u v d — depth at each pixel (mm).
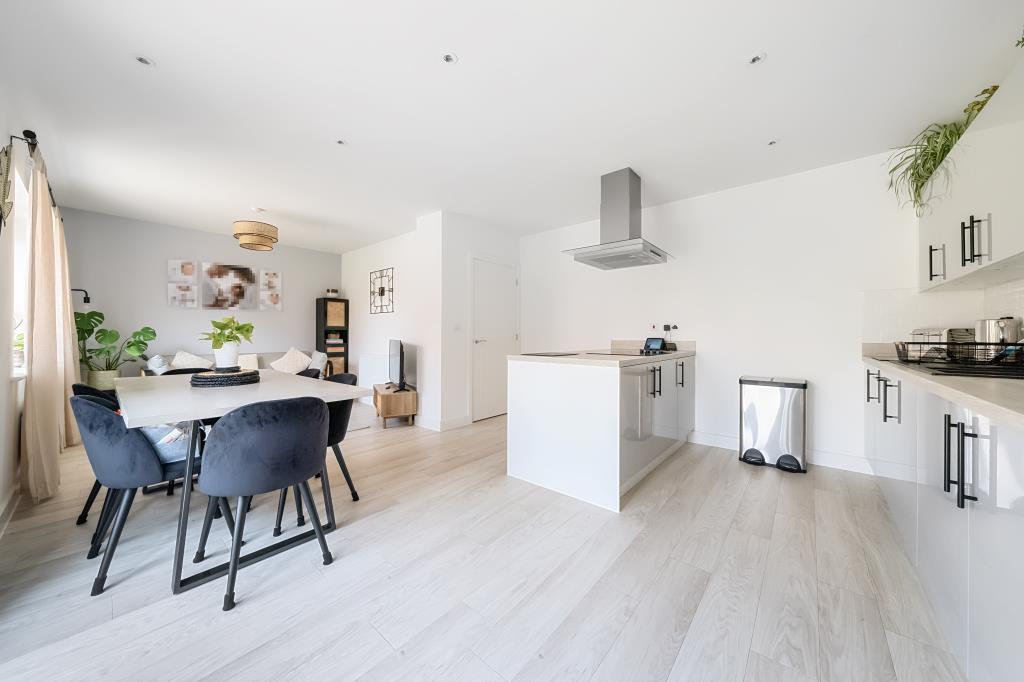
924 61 1800
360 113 2275
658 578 1614
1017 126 1354
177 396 1849
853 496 2396
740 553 1790
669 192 3465
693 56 1797
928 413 1440
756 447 2994
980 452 1019
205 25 1604
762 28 1620
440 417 4148
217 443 1458
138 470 1561
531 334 5027
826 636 1294
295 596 1512
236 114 2281
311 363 5340
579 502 2346
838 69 1869
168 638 1294
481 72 1913
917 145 2422
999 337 1931
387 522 2113
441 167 3023
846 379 2861
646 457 2658
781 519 2111
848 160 2844
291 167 3025
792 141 2574
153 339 4516
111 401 2172
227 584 1510
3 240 2029
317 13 1546
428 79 1969
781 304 3125
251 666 1187
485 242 4641
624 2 1495
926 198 2324
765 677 1144
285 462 1567
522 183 3330
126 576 1624
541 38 1689
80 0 1460
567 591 1539
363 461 3133
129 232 4551
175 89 2039
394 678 1147
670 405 3066
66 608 1426
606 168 3014
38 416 2369
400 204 3938
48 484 2371
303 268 5965
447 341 4215
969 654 1071
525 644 1276
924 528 1482
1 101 2051
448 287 4219
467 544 1884
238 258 5359
